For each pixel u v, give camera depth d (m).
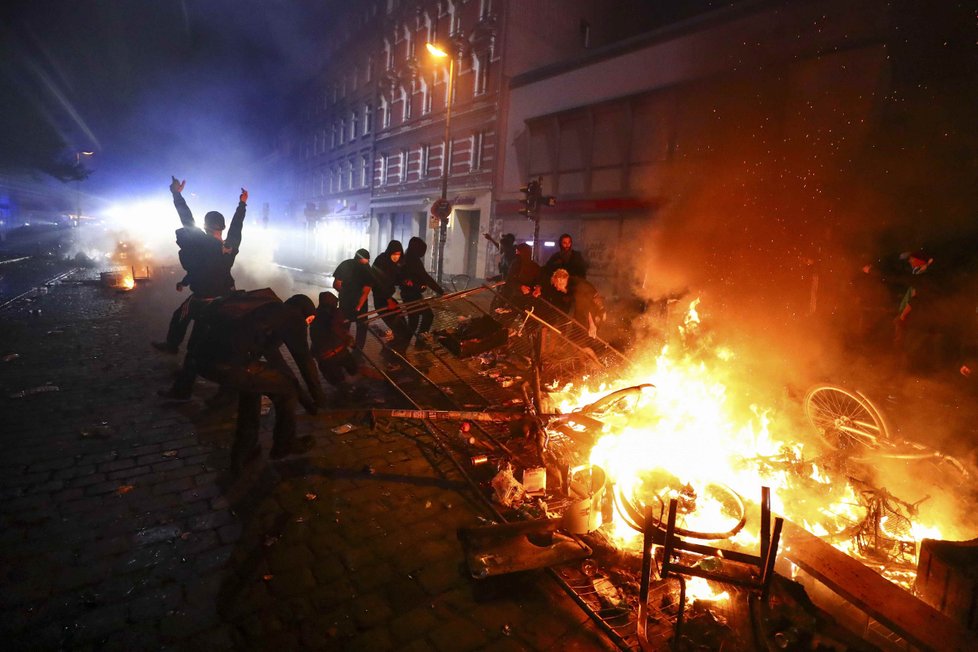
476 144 21.94
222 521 3.48
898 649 2.42
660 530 2.83
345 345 6.03
